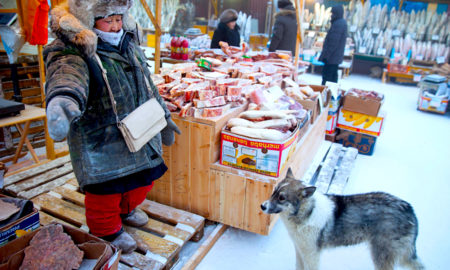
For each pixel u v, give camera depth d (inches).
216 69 137.2
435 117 263.6
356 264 99.3
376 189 145.8
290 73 167.2
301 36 183.8
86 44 61.8
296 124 107.0
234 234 109.0
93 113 68.1
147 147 78.0
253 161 95.1
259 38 366.0
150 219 100.7
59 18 63.2
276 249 103.4
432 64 379.2
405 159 180.4
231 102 110.3
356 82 390.6
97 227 80.0
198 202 107.3
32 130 162.2
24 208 78.0
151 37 289.1
